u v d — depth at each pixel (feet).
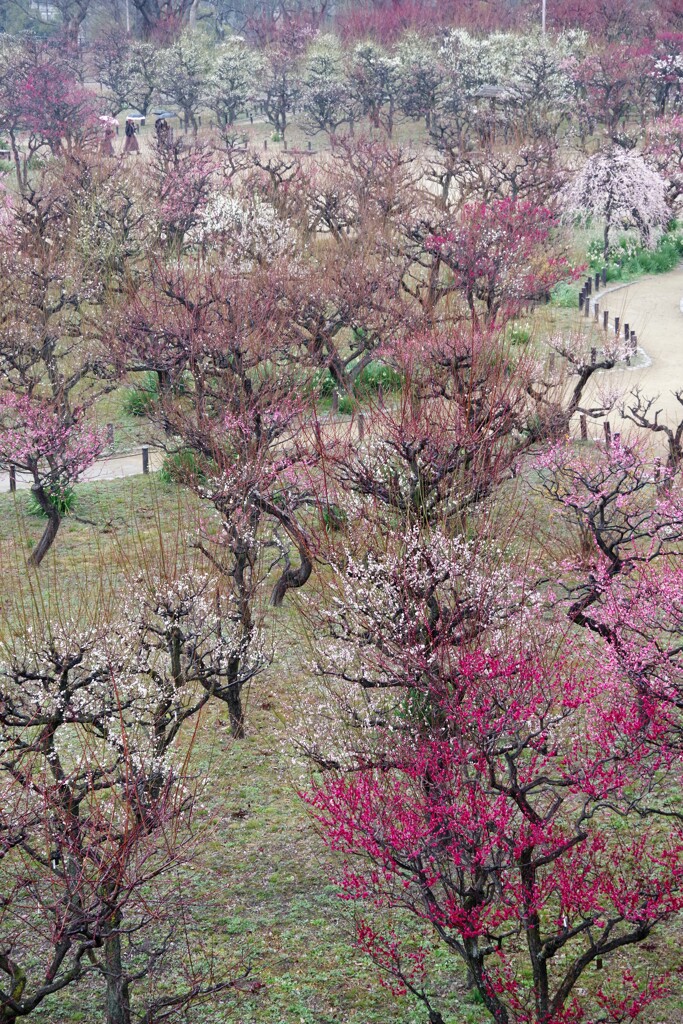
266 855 65.98
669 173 215.72
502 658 54.44
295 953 58.75
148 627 64.69
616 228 207.21
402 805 51.47
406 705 61.11
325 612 68.95
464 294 149.18
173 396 121.39
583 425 122.01
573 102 273.54
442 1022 50.70
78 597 92.27
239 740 76.89
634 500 92.73
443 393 94.48
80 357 136.87
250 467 89.86
